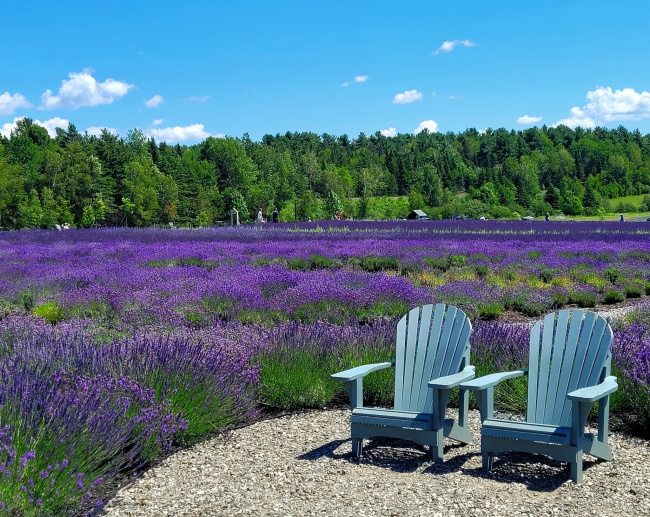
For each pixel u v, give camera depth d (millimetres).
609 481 3594
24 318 8328
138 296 9836
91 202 74188
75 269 13195
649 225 37250
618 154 176000
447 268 15977
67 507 3168
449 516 3146
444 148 183000
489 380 3840
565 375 4098
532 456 4035
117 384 4406
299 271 14094
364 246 20109
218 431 4629
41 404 3619
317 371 5500
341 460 4027
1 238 24297
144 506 3344
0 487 2863
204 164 100500
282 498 3424
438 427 3881
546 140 195250
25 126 112062
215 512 3258
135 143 110812
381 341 6086
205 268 14977
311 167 121312
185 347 5234
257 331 6863
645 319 8469
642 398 4590
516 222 42062
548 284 13164
